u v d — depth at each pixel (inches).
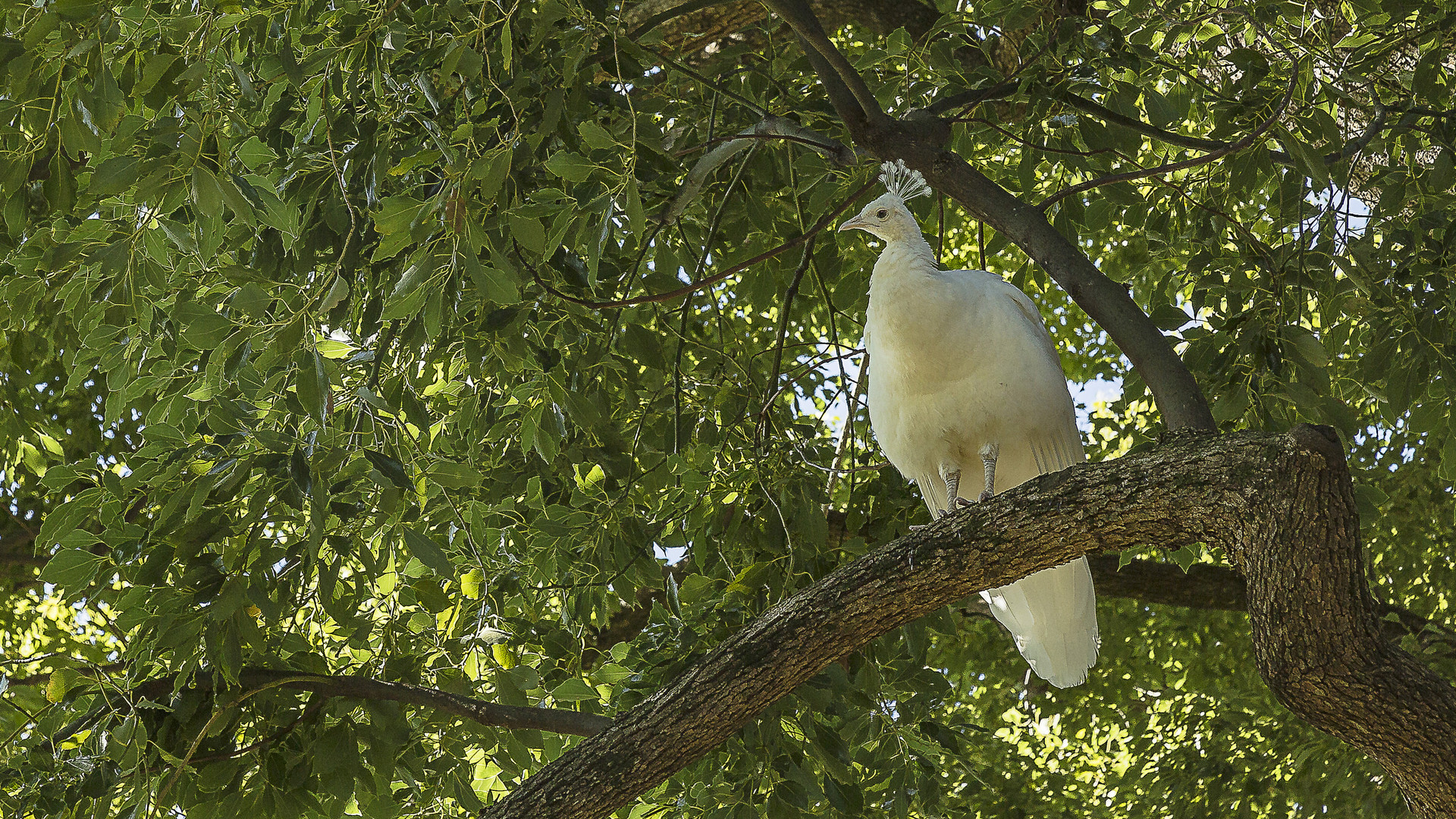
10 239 363.9
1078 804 705.6
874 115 392.8
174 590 303.6
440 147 293.7
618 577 402.9
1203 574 614.2
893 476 444.5
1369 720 248.5
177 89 289.1
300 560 311.9
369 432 322.3
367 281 359.9
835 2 587.8
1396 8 385.4
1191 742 666.2
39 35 286.2
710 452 423.2
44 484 321.7
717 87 417.4
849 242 601.0
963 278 358.6
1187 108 470.6
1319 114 390.0
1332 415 375.2
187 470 306.0
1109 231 767.7
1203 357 387.9
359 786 345.4
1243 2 413.7
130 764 323.0
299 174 337.4
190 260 353.4
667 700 308.0
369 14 318.7
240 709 345.4
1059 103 410.6
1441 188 401.1
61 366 673.6
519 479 428.5
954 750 414.0
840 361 503.5
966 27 451.5
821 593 298.4
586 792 306.5
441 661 383.6
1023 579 362.6
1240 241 431.5
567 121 323.6
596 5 310.8
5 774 333.7
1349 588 240.2
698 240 515.2
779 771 366.9
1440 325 381.7
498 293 280.1
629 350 414.9
